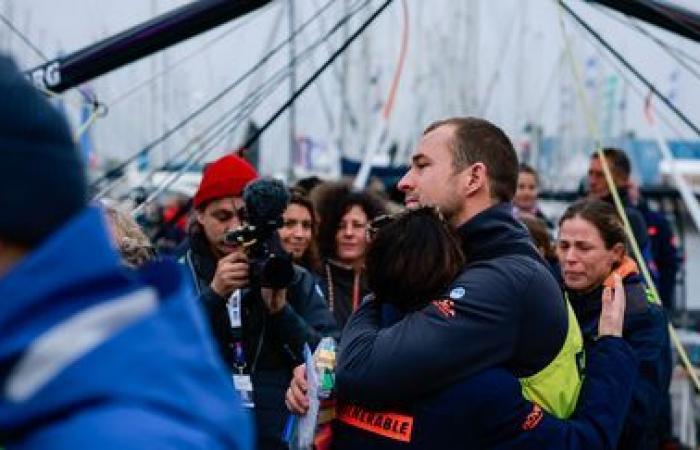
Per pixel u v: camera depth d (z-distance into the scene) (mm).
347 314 3977
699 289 8594
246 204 2748
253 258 2730
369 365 1994
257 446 2809
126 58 3318
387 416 2016
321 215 4066
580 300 2879
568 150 16125
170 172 6141
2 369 810
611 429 2133
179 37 3326
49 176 840
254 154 8273
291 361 2838
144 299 871
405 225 2088
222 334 2795
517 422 1969
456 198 2170
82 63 3281
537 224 3914
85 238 840
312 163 14734
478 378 1966
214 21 3336
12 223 827
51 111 861
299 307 3125
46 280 817
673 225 8625
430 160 2193
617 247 2881
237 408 935
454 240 2094
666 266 6574
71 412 805
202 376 897
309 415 2191
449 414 1958
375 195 4312
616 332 2326
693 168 9523
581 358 2225
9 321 810
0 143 824
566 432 2039
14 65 875
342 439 2131
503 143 2195
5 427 801
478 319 1972
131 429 800
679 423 5641
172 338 881
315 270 3973
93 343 821
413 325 1987
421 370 1947
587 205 2941
